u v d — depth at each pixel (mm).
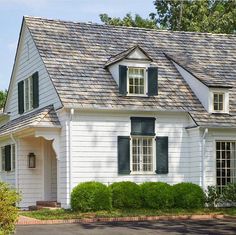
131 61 24062
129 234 16375
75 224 18891
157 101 24062
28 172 24750
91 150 22672
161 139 23797
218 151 24094
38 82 25641
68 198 22250
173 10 46750
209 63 27625
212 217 21078
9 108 30969
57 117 23062
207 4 46875
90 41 26438
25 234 16344
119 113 23250
